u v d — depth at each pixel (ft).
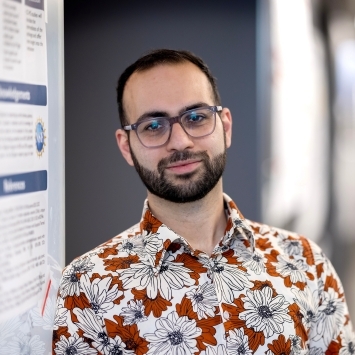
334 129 18.72
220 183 5.54
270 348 5.17
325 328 5.67
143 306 5.15
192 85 5.31
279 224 11.14
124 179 8.97
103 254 5.47
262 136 9.26
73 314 5.17
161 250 5.29
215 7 9.00
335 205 18.84
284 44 11.03
